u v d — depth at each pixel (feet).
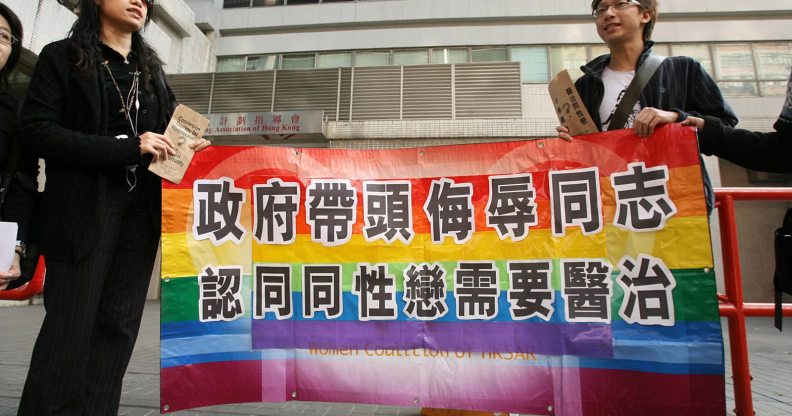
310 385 6.08
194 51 35.58
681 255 5.41
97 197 4.98
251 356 6.11
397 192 6.48
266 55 38.01
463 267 6.13
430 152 6.52
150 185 5.81
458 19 35.94
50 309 4.76
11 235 4.60
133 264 5.63
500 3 35.60
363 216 6.44
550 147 6.15
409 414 7.55
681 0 33.65
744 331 6.13
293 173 6.53
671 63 6.08
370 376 6.03
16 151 5.07
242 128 29.58
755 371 11.46
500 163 6.29
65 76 4.99
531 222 6.05
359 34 37.01
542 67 34.37
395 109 30.81
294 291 6.28
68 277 4.83
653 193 5.63
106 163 4.86
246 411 7.68
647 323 5.43
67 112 5.07
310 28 38.01
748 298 29.17
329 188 6.51
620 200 5.77
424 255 6.26
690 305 5.30
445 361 5.95
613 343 5.52
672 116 5.57
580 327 5.66
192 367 5.92
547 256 5.92
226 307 6.16
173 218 6.09
